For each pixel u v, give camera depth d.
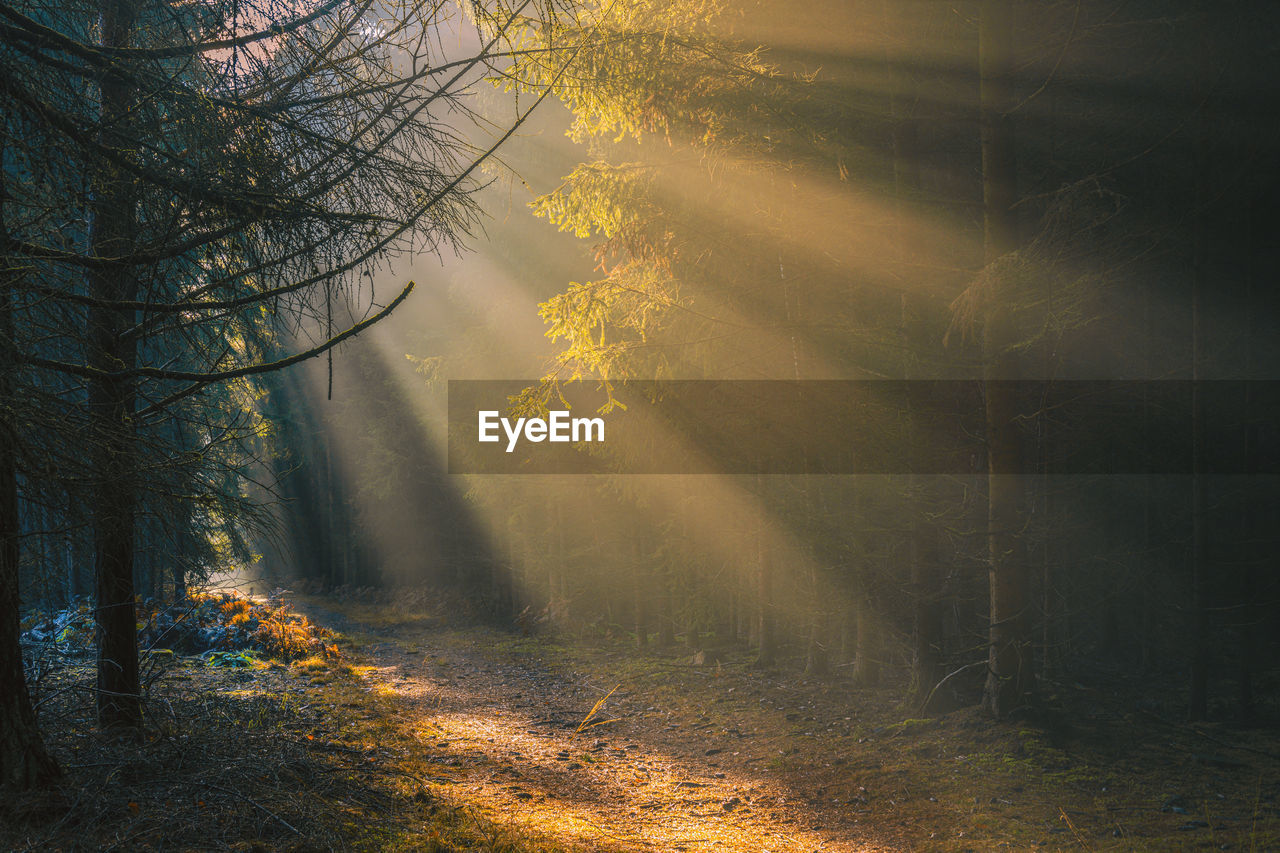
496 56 4.26
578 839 5.37
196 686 8.80
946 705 8.63
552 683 12.11
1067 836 5.67
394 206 4.27
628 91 8.02
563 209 9.23
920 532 8.81
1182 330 9.05
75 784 4.36
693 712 9.98
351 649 14.98
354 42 4.11
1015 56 8.50
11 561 3.82
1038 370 8.89
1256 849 5.17
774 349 9.42
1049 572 9.23
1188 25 7.55
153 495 4.11
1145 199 8.18
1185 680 9.12
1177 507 9.23
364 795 5.44
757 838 5.96
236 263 4.13
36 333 3.71
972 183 9.86
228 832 4.28
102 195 3.88
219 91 3.95
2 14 3.44
